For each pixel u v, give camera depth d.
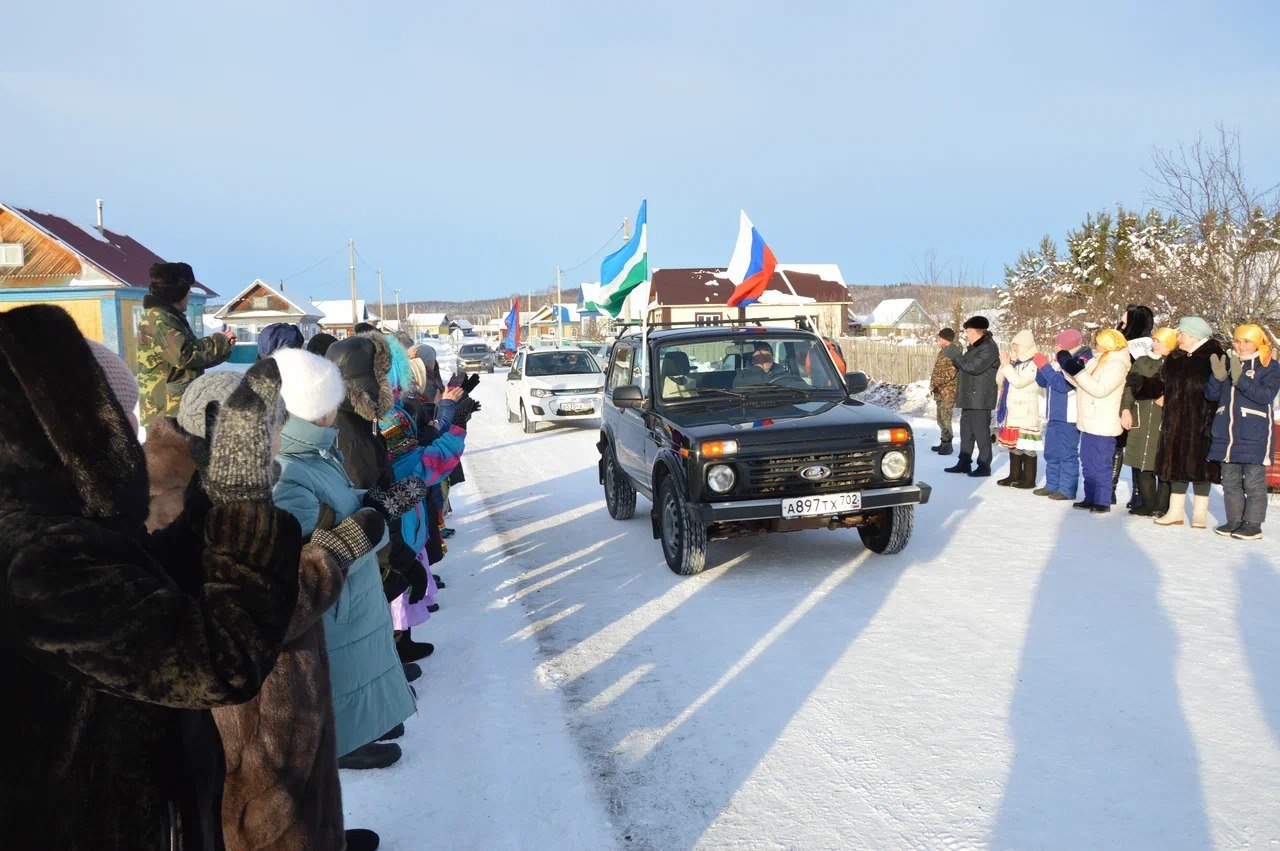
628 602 6.23
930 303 34.09
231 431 1.59
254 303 48.31
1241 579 6.17
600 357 26.08
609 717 4.40
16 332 1.48
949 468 11.56
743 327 8.38
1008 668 4.77
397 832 3.44
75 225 29.75
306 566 2.00
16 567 1.38
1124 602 5.77
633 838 3.34
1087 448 8.55
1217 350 7.41
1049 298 26.05
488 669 5.11
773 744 4.03
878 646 5.16
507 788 3.75
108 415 1.57
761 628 5.55
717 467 6.32
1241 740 3.88
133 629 1.38
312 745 2.11
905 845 3.21
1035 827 3.28
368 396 4.10
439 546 6.19
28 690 1.41
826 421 6.62
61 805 1.43
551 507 10.08
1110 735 3.97
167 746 1.56
